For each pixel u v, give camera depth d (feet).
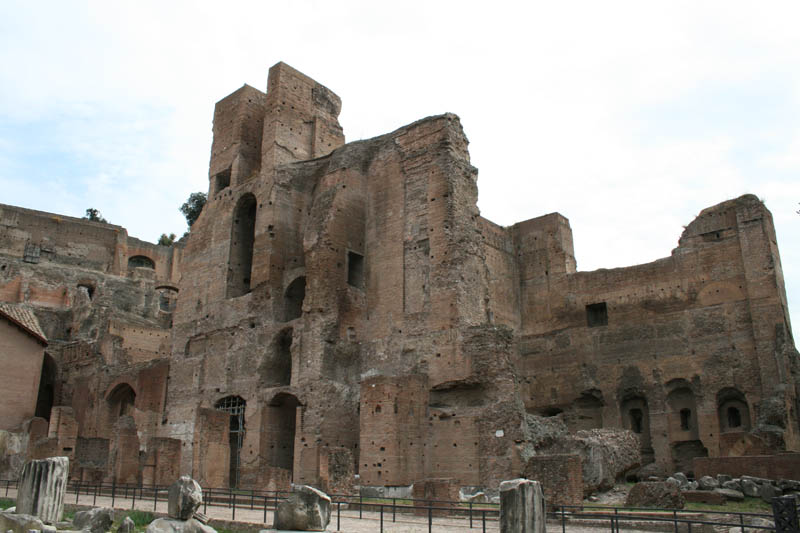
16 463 138.82
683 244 155.84
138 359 200.95
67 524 63.46
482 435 110.11
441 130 133.49
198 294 167.53
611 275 165.27
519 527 42.52
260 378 141.90
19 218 246.88
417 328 125.90
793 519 39.04
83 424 185.78
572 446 105.40
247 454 136.98
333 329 131.54
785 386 132.05
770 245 143.02
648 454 153.17
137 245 283.79
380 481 109.29
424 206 131.95
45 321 222.28
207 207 176.24
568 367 167.02
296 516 53.72
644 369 154.71
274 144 161.58
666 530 64.85
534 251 181.37
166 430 159.02
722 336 145.28
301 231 158.51
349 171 142.72
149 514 72.69
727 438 126.41
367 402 115.24
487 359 114.52
